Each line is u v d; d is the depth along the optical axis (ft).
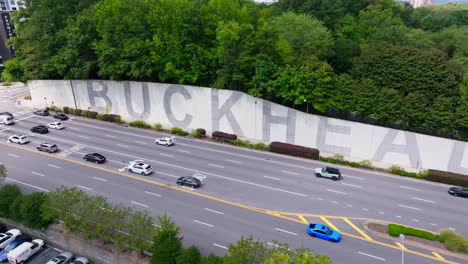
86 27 199.31
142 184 127.75
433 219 107.65
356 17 286.25
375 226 102.27
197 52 178.40
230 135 171.83
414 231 97.86
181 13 174.50
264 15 233.96
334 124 153.38
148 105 197.57
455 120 134.72
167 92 189.06
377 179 135.13
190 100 184.03
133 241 88.02
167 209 111.04
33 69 222.89
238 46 165.78
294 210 111.65
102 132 186.39
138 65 183.93
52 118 210.59
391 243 95.45
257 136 171.83
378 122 159.94
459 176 130.31
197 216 107.45
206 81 191.72
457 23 318.45
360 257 89.56
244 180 132.16
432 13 381.40
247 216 107.96
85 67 198.49
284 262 66.64
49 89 228.63
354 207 114.01
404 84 153.99
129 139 176.14
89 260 97.71
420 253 91.50
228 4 187.21
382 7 293.84
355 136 151.23
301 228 102.17
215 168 142.51
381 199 119.44
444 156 138.10
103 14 193.36
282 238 96.99
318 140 158.81
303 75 148.56
